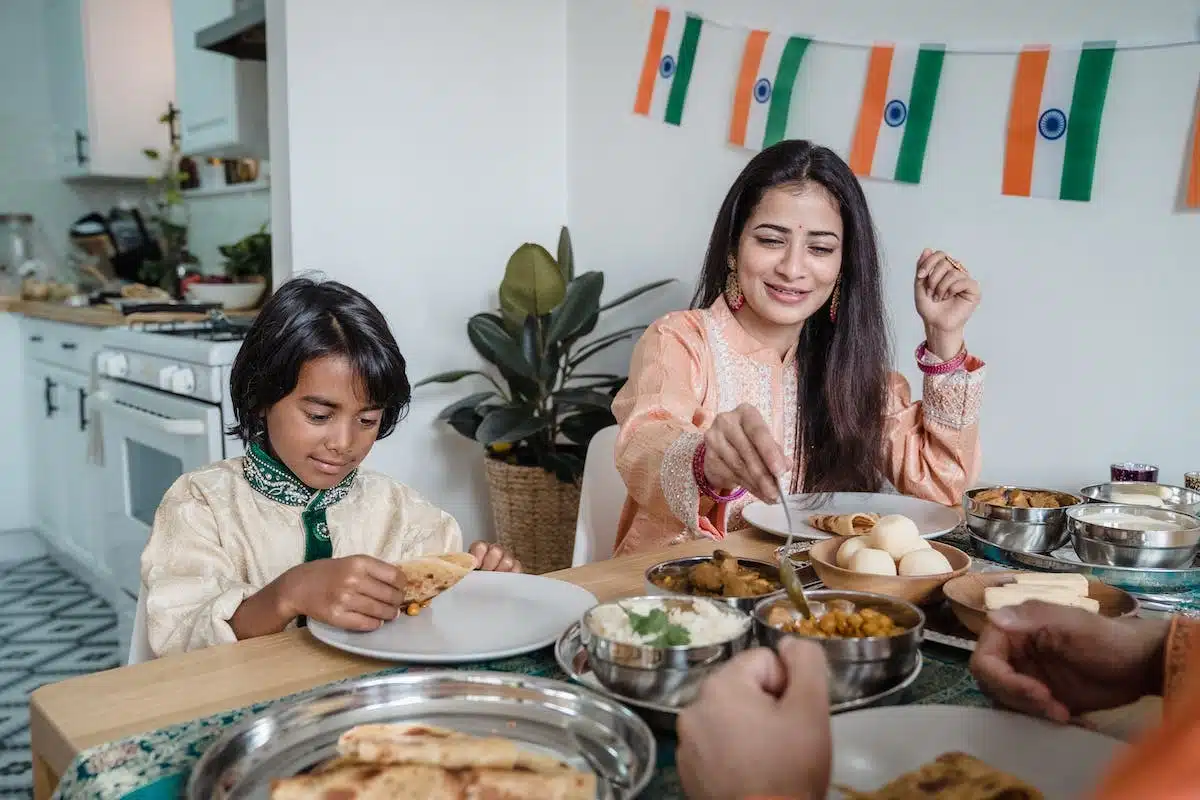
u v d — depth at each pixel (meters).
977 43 1.76
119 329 2.64
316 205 2.32
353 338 1.04
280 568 1.12
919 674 0.71
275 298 1.08
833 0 2.00
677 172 2.39
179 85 3.47
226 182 3.86
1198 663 0.31
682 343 1.49
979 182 1.78
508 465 2.35
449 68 2.48
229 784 0.53
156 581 0.99
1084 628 0.59
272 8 2.30
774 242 1.43
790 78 2.08
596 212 2.66
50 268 4.21
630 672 0.62
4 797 1.80
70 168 4.07
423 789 0.51
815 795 0.46
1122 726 0.58
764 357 1.54
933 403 1.49
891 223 1.93
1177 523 1.03
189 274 3.82
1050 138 1.67
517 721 0.62
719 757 0.47
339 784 0.50
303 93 2.27
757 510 1.28
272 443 1.10
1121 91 1.58
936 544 0.98
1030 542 1.06
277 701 0.65
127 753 0.58
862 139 1.95
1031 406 1.75
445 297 2.55
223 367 2.14
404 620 0.83
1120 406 1.63
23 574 3.32
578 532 1.52
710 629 0.69
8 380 3.49
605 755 0.58
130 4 3.87
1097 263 1.64
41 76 4.17
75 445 3.08
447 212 2.53
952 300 1.45
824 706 0.48
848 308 1.52
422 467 2.57
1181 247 1.53
